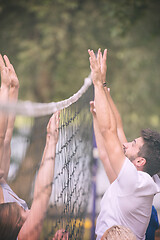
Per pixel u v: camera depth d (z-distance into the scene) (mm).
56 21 33500
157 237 10570
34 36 33719
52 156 6801
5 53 33031
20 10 33375
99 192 17828
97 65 7930
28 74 33406
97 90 7750
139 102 35500
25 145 6121
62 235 6996
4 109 4496
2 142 6781
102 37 33625
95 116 9367
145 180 7406
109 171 9102
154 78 35094
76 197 9289
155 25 32031
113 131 7492
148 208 7605
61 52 33312
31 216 6359
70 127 8750
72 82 33531
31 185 6445
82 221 10844
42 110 5500
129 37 33469
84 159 12188
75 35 33531
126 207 7449
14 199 7074
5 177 7520
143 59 33719
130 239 6625
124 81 34906
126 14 29594
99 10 33219
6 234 6219
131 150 8188
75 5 32344
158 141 8039
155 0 29719
